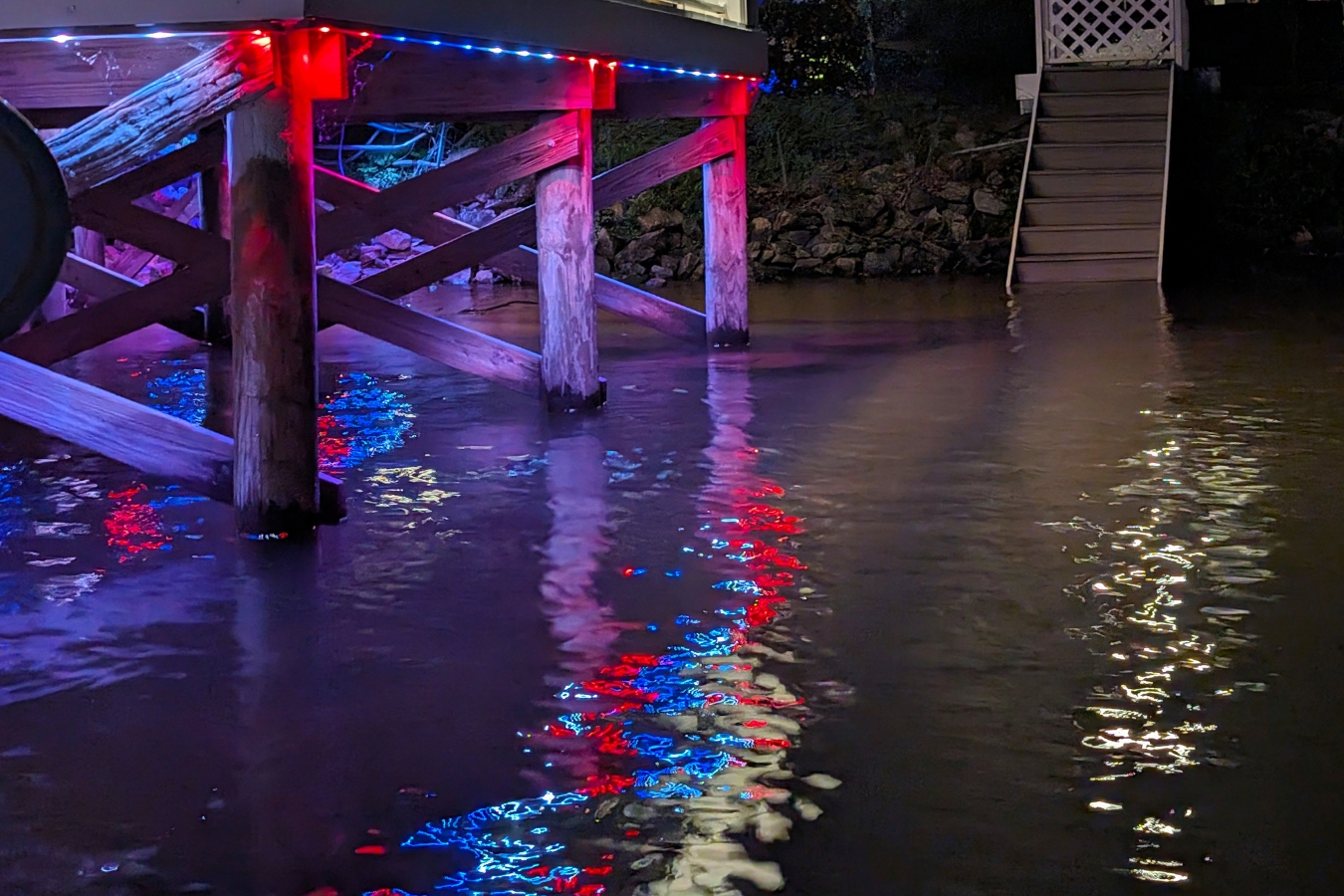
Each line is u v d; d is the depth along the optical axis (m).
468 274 15.52
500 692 3.66
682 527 5.20
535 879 2.74
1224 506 5.30
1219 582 4.42
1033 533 5.01
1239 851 2.79
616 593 4.44
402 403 7.80
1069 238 14.01
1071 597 4.31
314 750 3.33
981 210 15.71
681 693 3.63
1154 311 11.08
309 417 5.15
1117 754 3.23
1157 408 7.14
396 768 3.23
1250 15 17.62
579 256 7.41
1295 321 10.21
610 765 3.23
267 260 5.00
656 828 2.93
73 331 7.40
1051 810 2.97
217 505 5.57
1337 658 3.77
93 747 3.37
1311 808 2.96
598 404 7.60
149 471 5.20
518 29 6.08
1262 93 17.77
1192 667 3.74
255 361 5.07
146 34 4.74
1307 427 6.61
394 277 8.48
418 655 3.94
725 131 9.71
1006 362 8.74
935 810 2.98
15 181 3.03
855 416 7.17
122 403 5.19
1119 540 4.90
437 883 2.73
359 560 4.84
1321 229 15.55
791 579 4.55
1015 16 18.91
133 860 2.83
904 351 9.34
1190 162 16.05
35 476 6.07
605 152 16.81
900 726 3.40
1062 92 15.80
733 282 9.85
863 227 15.79
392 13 5.09
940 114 17.53
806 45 18.73
